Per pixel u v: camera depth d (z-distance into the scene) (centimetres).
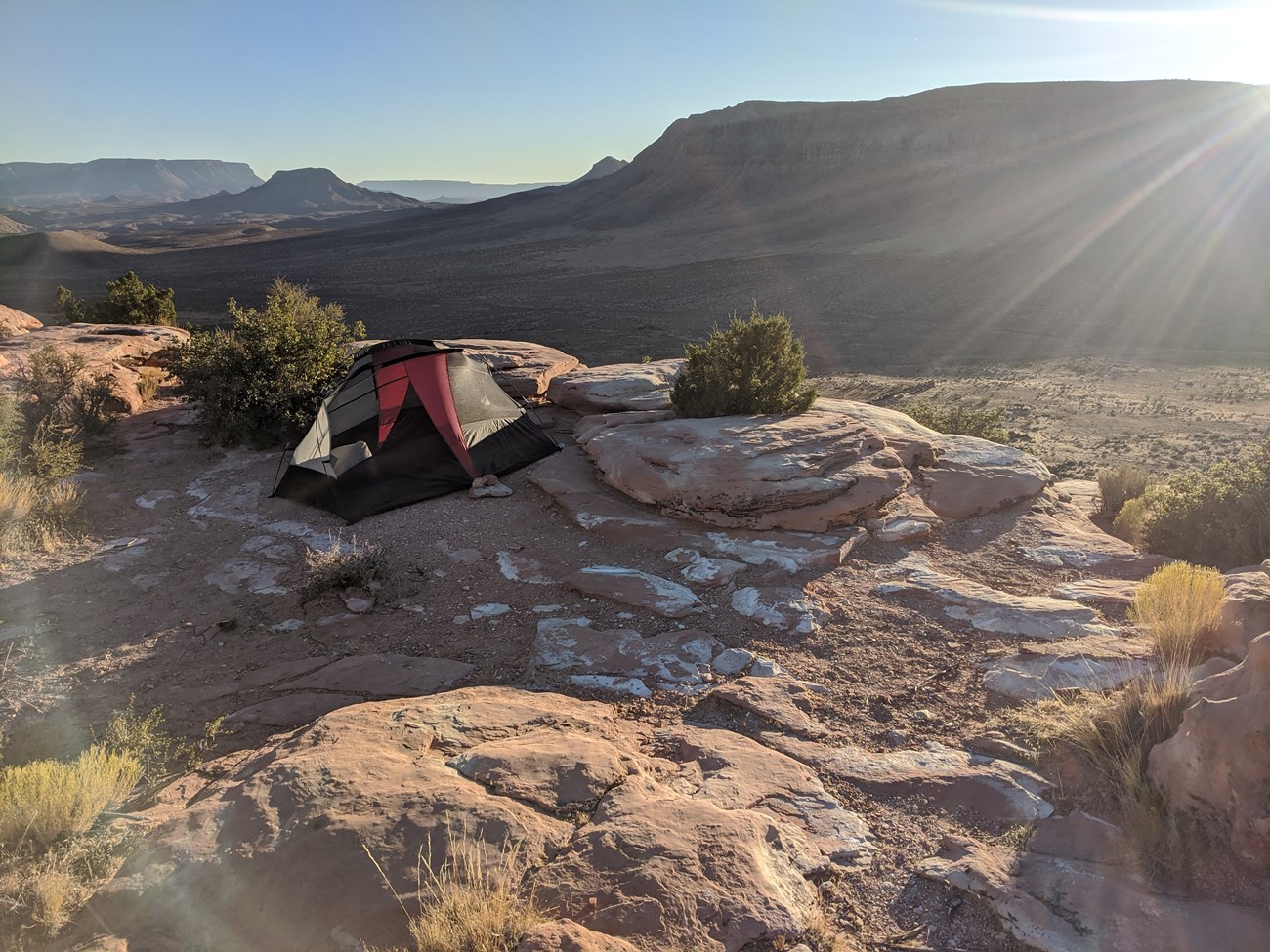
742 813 342
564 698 472
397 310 9669
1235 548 645
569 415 1181
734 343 959
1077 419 3416
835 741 426
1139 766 362
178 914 292
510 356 1302
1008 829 347
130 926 288
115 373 1220
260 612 617
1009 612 560
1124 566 664
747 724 447
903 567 656
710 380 949
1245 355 4919
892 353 5897
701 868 303
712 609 588
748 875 302
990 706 455
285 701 489
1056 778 380
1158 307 6712
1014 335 6291
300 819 333
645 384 1155
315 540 748
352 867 304
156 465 977
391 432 877
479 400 956
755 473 735
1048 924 287
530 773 368
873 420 942
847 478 746
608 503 782
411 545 732
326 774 363
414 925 277
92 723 475
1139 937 277
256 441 1024
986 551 704
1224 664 416
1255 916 284
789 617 570
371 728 416
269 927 285
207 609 621
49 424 977
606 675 505
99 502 845
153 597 643
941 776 385
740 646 538
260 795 352
